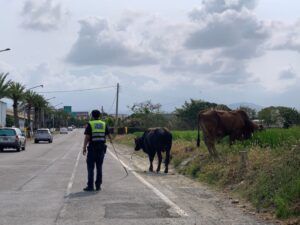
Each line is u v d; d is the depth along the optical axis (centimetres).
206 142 1977
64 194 1340
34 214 1037
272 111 4559
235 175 1523
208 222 958
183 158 2339
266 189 1196
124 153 3909
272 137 1892
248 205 1167
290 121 4450
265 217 1016
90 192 1382
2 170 2138
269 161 1453
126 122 9319
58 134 11462
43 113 12144
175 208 1113
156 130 2073
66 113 17438
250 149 1791
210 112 1998
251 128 2048
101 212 1058
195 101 7544
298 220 950
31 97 9188
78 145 5400
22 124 11244
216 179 1623
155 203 1184
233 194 1345
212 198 1283
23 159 2939
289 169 1205
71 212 1059
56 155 3406
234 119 2006
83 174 1941
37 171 2084
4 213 1048
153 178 1805
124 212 1059
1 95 6378
